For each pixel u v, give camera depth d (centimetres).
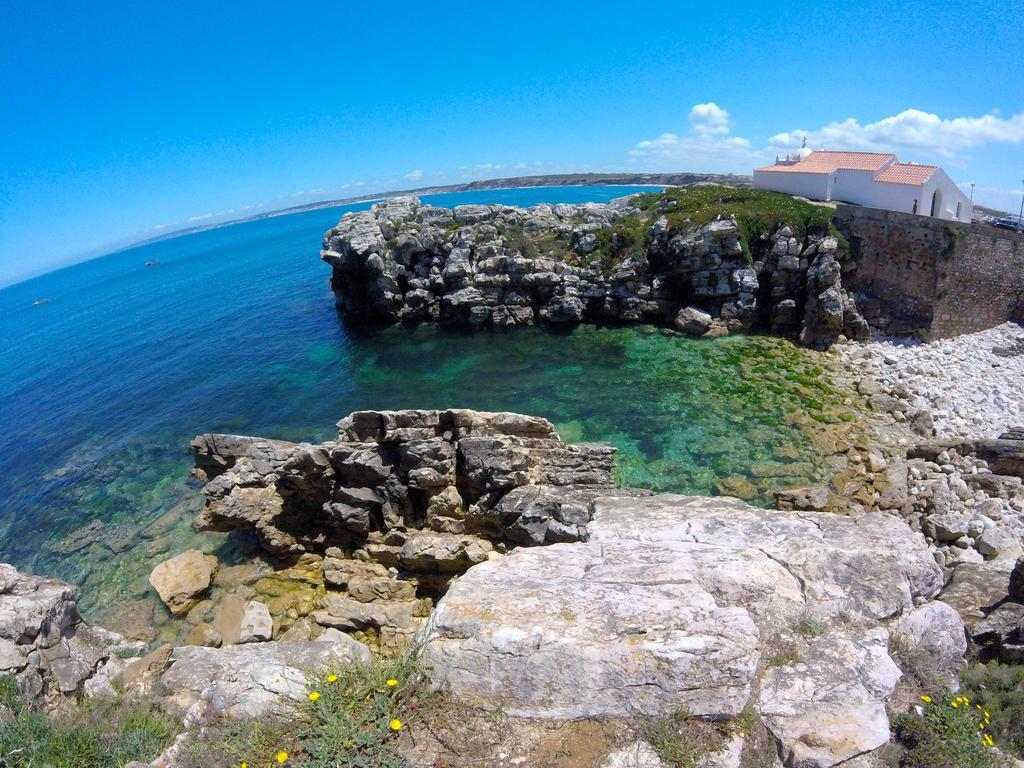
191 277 10400
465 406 3453
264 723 770
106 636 1350
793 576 979
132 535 2525
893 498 2303
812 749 698
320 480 2195
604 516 1398
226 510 2269
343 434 2203
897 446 2714
